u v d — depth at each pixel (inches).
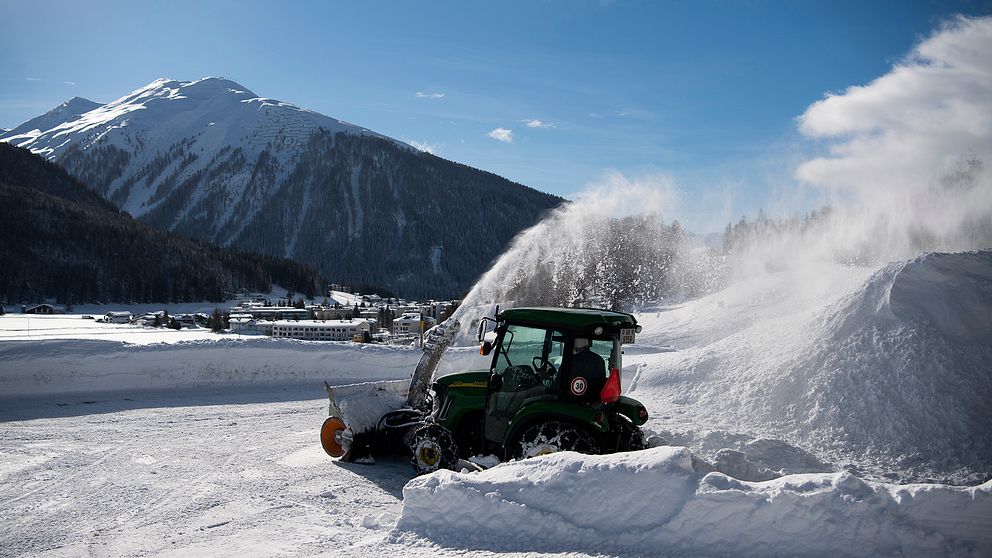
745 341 494.3
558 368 263.9
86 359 534.9
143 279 6092.5
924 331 380.2
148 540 200.5
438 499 189.8
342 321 5369.1
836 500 157.8
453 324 332.8
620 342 268.1
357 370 637.9
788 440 348.8
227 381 579.2
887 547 152.0
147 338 1108.5
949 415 331.0
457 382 293.0
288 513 229.1
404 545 180.5
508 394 274.7
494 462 267.9
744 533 159.2
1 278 5226.4
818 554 153.4
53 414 428.8
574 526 173.6
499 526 180.7
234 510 231.9
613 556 160.9
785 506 158.6
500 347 278.1
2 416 419.2
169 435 372.2
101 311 5280.5
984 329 382.6
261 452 332.5
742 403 407.8
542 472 187.5
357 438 310.7
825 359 397.4
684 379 474.0
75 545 197.2
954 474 292.4
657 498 170.1
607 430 253.3
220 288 6737.2
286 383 593.0
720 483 167.8
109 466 296.5
